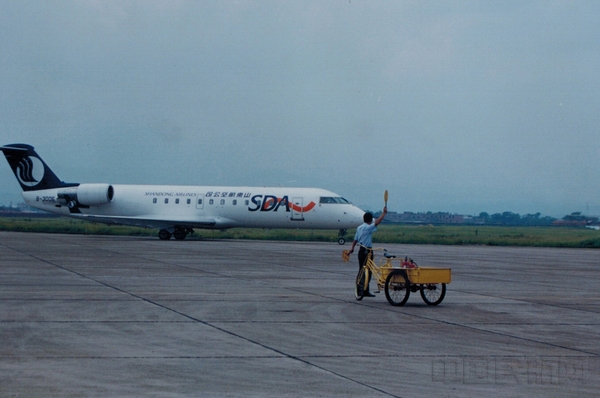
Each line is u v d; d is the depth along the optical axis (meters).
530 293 20.23
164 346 10.98
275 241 51.12
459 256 38.50
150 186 49.97
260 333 12.34
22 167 50.38
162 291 18.17
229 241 48.94
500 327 13.70
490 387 8.97
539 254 43.50
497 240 63.09
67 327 12.48
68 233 60.44
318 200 46.78
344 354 10.71
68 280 20.28
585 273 28.45
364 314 15.02
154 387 8.49
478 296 19.12
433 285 17.02
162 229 48.53
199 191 48.62
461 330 13.20
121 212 49.62
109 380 8.78
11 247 35.31
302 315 14.62
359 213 46.66
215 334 12.13
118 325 12.80
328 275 24.06
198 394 8.23
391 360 10.36
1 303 15.34
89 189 48.84
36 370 9.21
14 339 11.30
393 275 16.67
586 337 12.77
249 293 18.30
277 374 9.30
